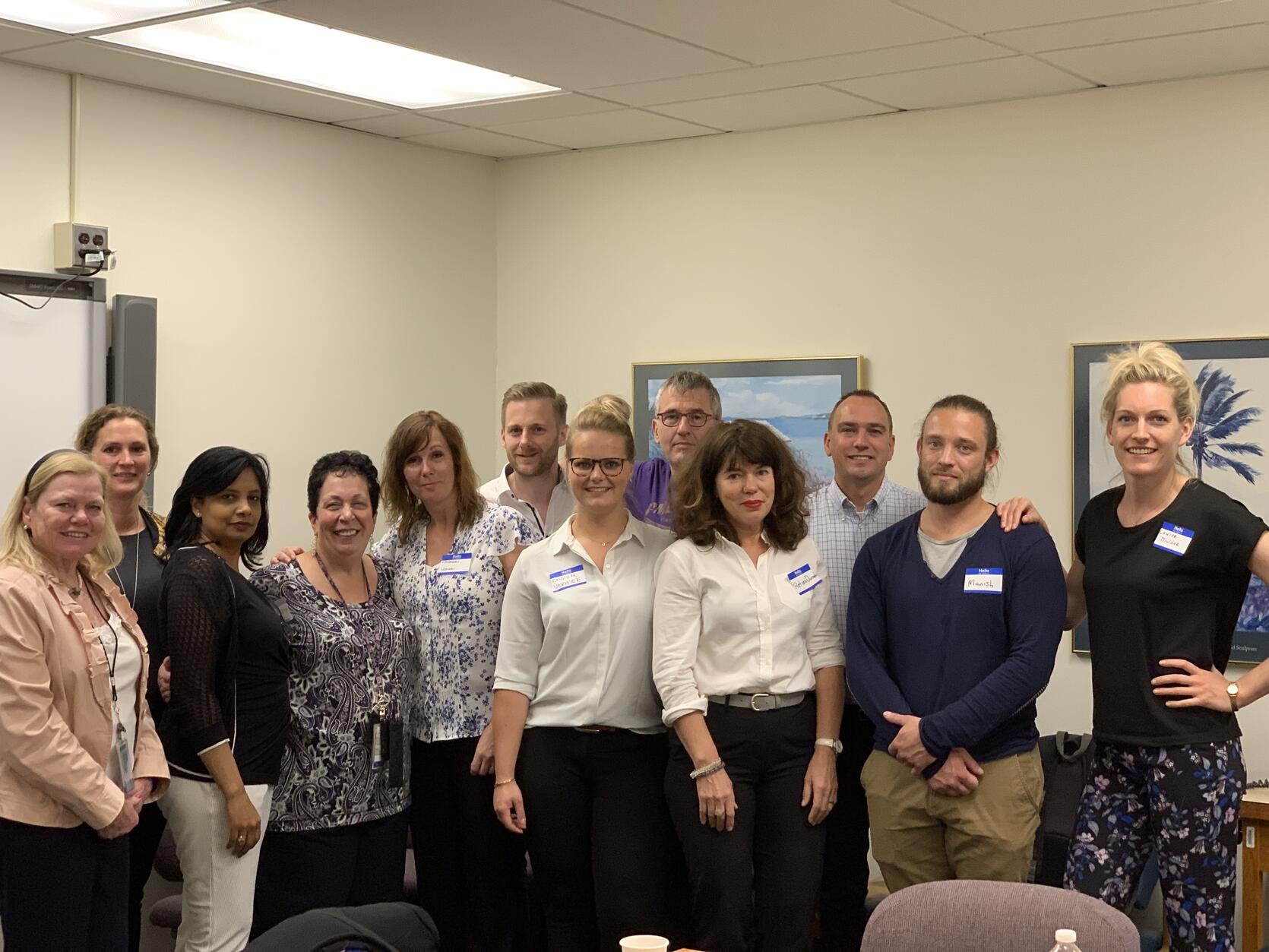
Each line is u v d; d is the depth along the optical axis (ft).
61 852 10.29
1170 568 10.41
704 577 11.50
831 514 13.56
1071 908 8.34
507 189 21.74
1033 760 11.28
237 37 15.03
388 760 12.06
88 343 16.44
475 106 18.01
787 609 11.50
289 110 18.37
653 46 14.99
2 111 15.72
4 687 9.98
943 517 11.48
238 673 11.19
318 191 19.16
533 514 14.88
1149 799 10.61
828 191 18.80
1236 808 10.44
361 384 19.84
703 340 19.94
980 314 17.67
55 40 14.93
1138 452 10.45
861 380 18.54
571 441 11.94
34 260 16.06
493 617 12.56
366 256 19.86
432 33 14.58
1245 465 15.93
